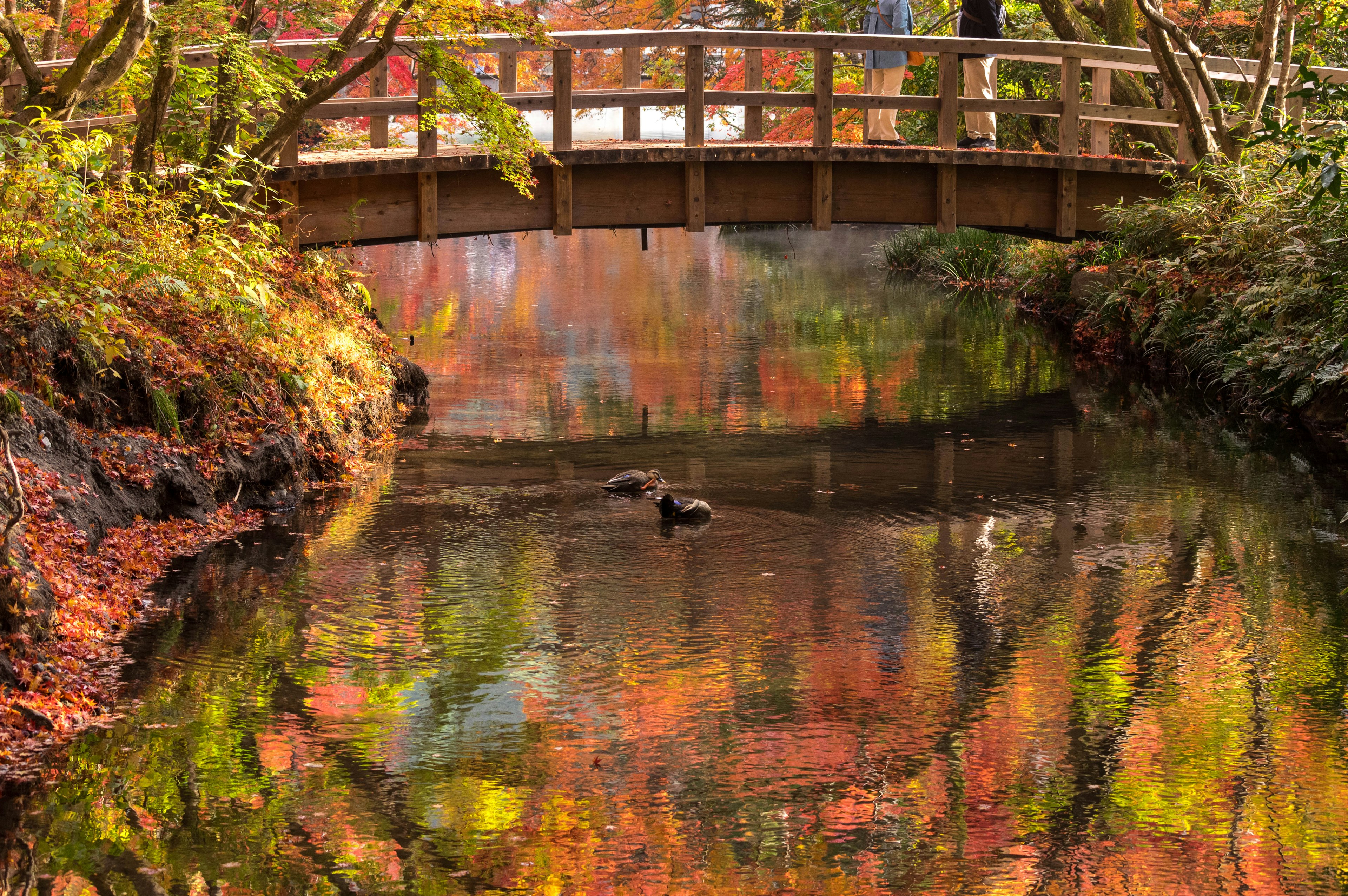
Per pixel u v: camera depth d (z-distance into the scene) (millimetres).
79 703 5953
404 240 13219
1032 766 5516
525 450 11156
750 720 5957
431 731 5812
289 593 7527
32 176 8562
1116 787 5336
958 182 14617
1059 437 11891
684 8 27531
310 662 6566
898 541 8688
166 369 8930
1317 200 9617
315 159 12922
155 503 8359
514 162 12195
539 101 13156
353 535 8672
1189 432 12141
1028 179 14812
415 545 8469
